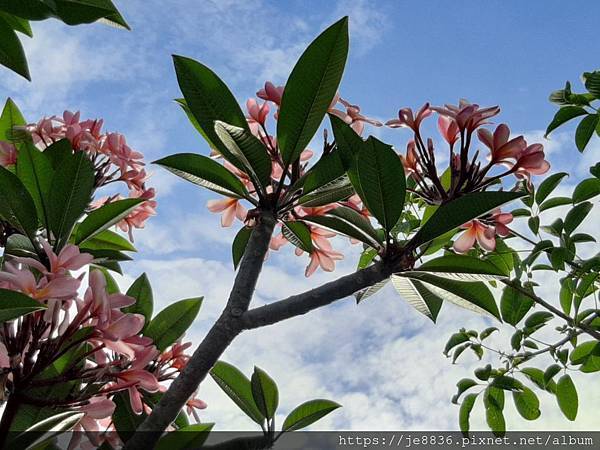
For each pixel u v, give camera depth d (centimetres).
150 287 319
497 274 274
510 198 249
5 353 218
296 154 273
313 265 351
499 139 289
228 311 251
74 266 231
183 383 238
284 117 267
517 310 427
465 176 288
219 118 273
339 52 258
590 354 408
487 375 421
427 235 261
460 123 285
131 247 375
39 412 251
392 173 258
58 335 229
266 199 277
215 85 270
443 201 298
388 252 269
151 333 302
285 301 254
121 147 368
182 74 268
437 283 286
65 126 362
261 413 266
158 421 234
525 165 291
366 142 255
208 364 241
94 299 230
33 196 281
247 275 259
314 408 271
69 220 267
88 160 266
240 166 277
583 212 414
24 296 189
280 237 358
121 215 291
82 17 226
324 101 265
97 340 229
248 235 329
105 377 242
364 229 286
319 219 285
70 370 233
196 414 295
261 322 250
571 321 408
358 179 272
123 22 254
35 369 224
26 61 253
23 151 277
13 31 248
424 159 303
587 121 386
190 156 279
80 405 234
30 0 221
